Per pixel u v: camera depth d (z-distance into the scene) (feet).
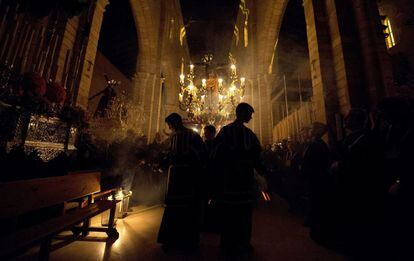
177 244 8.82
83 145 13.32
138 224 12.51
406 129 6.32
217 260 8.19
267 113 35.58
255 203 17.16
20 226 8.34
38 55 12.69
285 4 30.83
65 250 8.76
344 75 14.15
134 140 18.06
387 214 6.90
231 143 8.68
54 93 10.30
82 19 16.60
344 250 8.99
